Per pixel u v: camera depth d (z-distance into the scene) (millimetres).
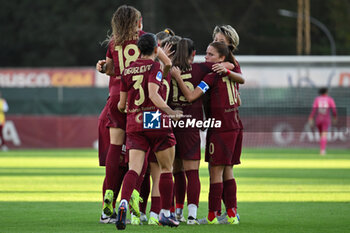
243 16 189250
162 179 24734
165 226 25156
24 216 27734
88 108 96500
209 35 181250
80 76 132000
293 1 191750
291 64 102750
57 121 95188
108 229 24172
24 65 191250
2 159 70500
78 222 26078
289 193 37562
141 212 27406
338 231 23953
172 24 182250
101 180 45594
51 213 28750
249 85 102750
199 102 26453
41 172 52750
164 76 25047
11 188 39906
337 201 33875
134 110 24328
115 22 26422
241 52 186625
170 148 24469
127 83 24500
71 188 39969
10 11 191500
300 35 165000
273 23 190875
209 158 26469
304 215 28484
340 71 100812
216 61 27016
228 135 26219
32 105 95812
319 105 79062
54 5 189125
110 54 26984
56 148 95000
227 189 26734
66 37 185000
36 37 188250
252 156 77562
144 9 154500
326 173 52281
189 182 26078
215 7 188250
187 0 183875
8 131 94688
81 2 189875
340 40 192125
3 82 132875
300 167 59125
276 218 27609
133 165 24078
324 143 80312
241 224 25859
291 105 90375
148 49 24406
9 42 191875
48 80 132625
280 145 93188
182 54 26547
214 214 26391
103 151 27812
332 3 192500
